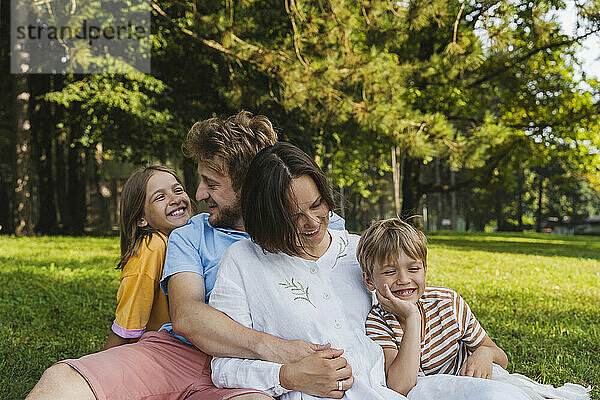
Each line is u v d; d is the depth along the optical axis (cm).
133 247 303
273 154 249
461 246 1939
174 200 312
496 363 286
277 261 258
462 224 7844
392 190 5347
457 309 282
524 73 2030
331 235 281
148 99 1981
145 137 2127
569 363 472
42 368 471
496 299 799
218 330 245
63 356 511
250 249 263
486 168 2262
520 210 5581
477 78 2073
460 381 241
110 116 2039
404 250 262
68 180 2534
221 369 243
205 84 2005
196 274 274
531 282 991
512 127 2172
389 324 270
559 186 2848
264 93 1552
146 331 306
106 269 1045
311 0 1232
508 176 2356
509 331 594
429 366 277
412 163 2306
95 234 2322
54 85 2270
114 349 259
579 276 1096
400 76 1384
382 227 269
